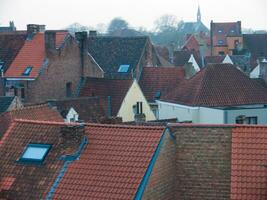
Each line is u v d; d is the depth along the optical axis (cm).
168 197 7975
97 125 8412
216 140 7975
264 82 19000
